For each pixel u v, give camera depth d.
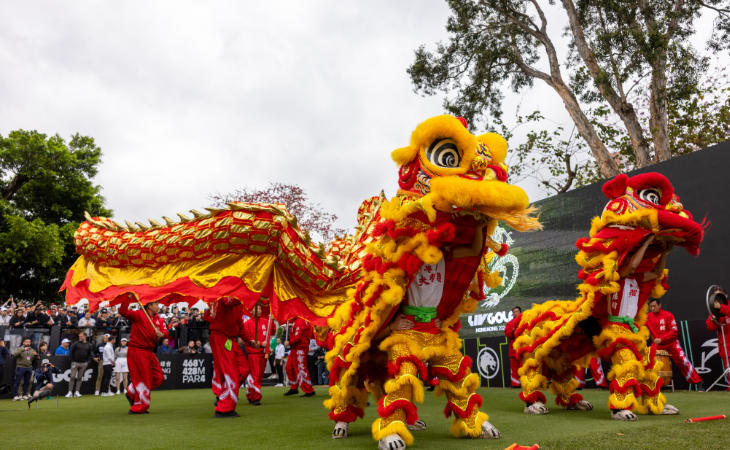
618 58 15.04
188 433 4.32
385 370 3.99
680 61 14.88
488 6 18.14
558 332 4.84
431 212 3.17
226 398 5.59
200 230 5.29
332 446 3.43
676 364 7.53
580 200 10.16
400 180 3.67
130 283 5.64
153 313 6.57
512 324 8.01
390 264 3.44
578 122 16.98
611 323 4.70
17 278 25.80
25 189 27.31
